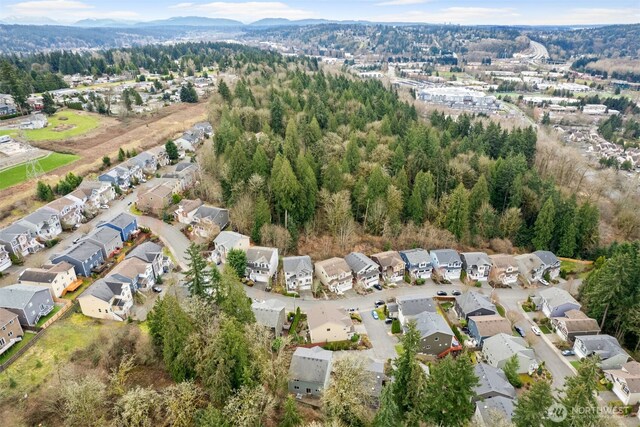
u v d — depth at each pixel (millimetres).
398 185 85250
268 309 59438
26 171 97250
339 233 80188
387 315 65312
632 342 62531
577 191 109125
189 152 121938
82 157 111250
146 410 38875
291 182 78000
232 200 82625
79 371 46281
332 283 69625
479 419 42875
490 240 85500
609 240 92750
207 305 49500
